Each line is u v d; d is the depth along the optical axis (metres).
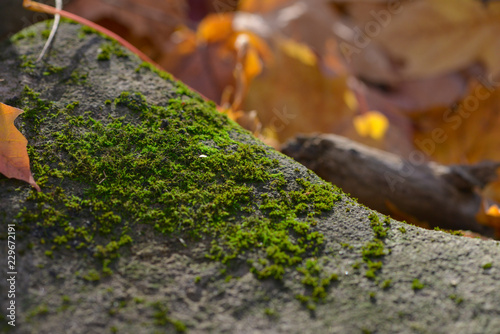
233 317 0.40
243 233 0.42
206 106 0.49
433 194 0.52
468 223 0.52
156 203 0.43
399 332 0.39
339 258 0.42
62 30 0.52
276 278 0.41
